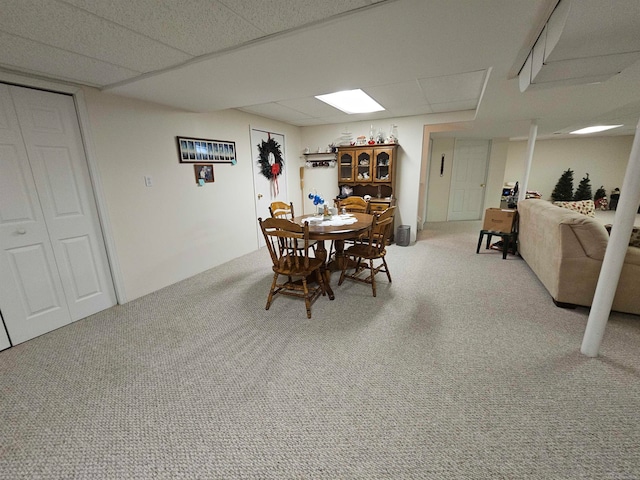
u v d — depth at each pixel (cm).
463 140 633
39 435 141
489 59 186
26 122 208
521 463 123
